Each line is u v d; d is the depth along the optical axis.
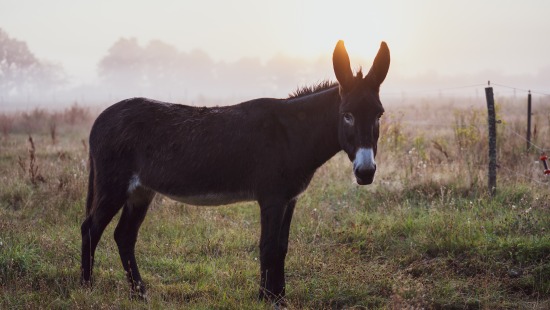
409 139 11.07
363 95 3.66
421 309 4.04
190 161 4.27
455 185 7.32
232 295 4.41
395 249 5.42
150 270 5.10
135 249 5.52
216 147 4.22
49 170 8.80
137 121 4.46
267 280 4.16
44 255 5.19
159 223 6.30
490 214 6.17
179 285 4.67
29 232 5.72
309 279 4.83
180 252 5.52
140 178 4.50
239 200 4.33
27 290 4.40
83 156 10.57
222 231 6.04
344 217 6.56
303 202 7.19
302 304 4.32
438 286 4.51
